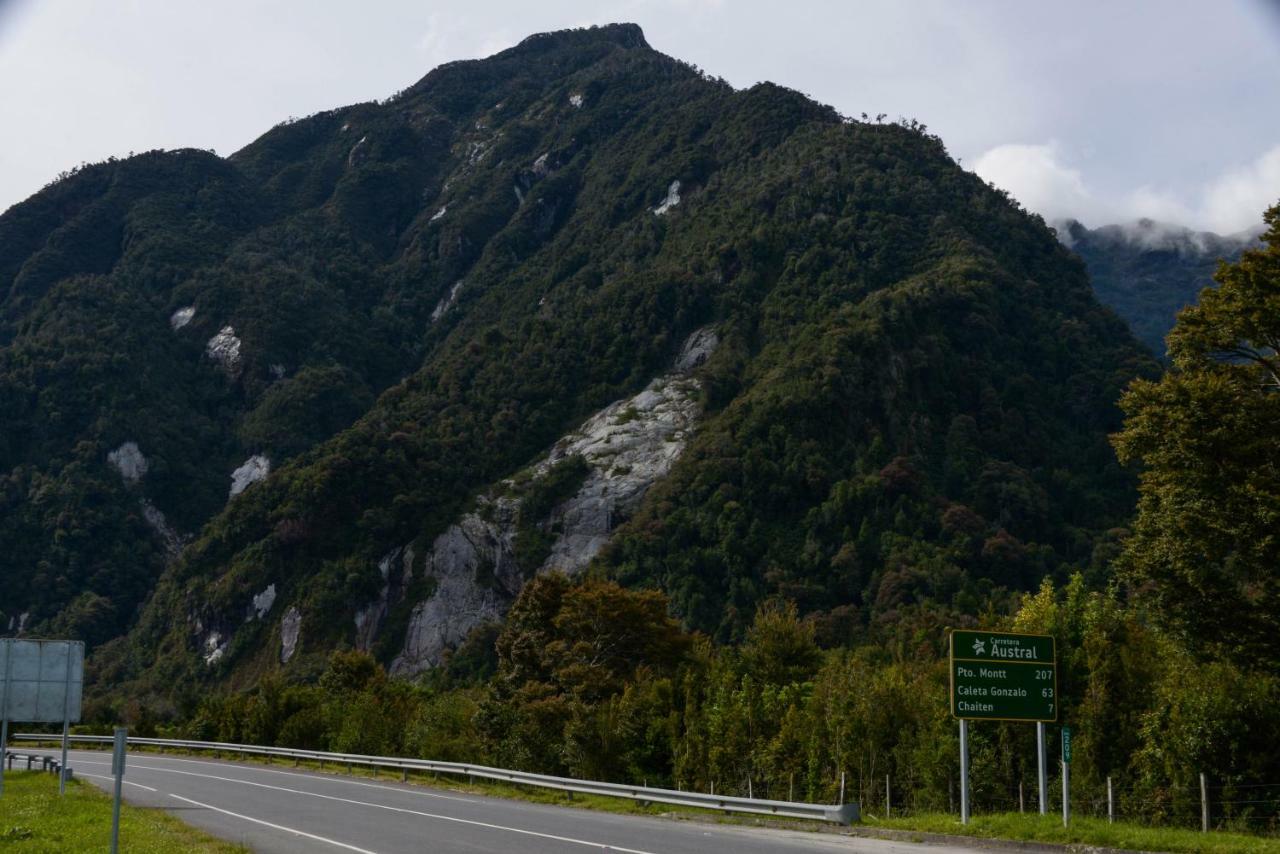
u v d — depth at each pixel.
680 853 21.78
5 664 35.03
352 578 141.00
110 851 21.20
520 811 31.28
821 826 26.22
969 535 124.25
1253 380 33.03
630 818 29.50
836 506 129.12
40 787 37.09
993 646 25.27
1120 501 143.38
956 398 153.00
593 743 44.94
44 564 172.75
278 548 146.75
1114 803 29.55
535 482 154.75
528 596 71.19
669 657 66.50
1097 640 31.81
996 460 142.62
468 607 142.50
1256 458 31.25
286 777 45.31
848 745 36.34
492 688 66.62
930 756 33.28
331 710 60.16
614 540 137.50
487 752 49.66
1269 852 19.30
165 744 66.06
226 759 59.88
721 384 160.50
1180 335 34.06
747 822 28.00
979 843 22.78
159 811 30.17
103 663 151.12
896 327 152.38
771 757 38.84
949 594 113.56
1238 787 27.72
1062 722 32.38
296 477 155.50
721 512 133.62
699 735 42.00
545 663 64.81
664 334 176.38
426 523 150.75
